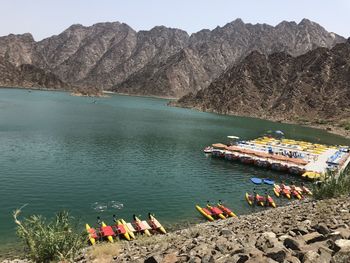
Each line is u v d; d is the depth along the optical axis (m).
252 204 53.88
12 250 33.12
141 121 173.38
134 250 20.02
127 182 63.44
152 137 121.88
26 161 73.56
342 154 102.56
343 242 10.23
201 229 34.38
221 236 18.36
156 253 15.62
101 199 53.03
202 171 77.12
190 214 48.25
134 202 52.56
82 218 44.84
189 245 15.84
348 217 18.66
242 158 88.56
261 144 117.75
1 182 58.22
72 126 134.75
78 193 55.22
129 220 45.22
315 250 10.54
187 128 157.25
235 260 10.84
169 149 100.62
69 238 20.25
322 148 114.81
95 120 162.50
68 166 72.00
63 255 19.08
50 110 196.38
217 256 12.09
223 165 84.69
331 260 9.34
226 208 49.31
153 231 40.34
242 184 67.69
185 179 68.81
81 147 93.81
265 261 9.84
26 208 47.38
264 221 30.53
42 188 56.53
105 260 18.34
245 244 13.54
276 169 82.62
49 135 109.06
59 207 48.53
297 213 28.64
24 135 105.56
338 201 28.61
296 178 76.81
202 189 62.25
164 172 73.44
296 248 11.33
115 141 107.56
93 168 72.12
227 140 126.94
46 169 68.38
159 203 52.81
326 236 12.09
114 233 38.81
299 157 96.12
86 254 19.92
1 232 38.09
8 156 77.06
